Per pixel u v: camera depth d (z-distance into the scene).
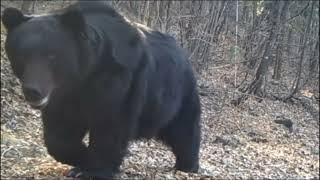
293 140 15.49
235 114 16.27
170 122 7.02
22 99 10.34
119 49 5.25
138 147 9.20
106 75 5.12
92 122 5.35
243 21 20.69
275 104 20.33
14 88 10.68
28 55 4.54
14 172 6.30
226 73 19.83
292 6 24.23
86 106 5.21
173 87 6.47
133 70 5.44
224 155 10.83
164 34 6.67
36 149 7.53
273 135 15.40
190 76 6.98
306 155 13.59
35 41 4.54
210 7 17.52
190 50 16.52
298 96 23.30
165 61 6.26
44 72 4.52
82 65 4.77
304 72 26.28
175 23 16.05
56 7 15.95
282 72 26.44
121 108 5.39
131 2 15.38
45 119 5.46
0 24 13.54
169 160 8.69
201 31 16.75
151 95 5.95
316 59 26.00
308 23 24.31
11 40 4.68
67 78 4.72
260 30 20.59
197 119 7.24
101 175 5.61
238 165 10.08
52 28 4.62
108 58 5.12
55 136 5.52
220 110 15.48
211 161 9.80
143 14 14.88
